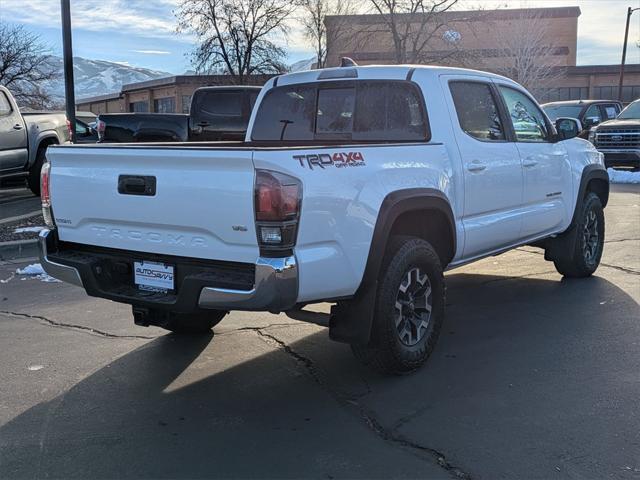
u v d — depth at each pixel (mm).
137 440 3559
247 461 3318
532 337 5102
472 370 4465
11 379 4426
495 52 39719
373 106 5191
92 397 4137
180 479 3156
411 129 4988
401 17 22672
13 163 12508
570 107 19109
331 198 3646
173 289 3881
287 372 4527
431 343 4539
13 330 5512
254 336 5301
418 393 4113
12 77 35812
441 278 4574
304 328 5488
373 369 4336
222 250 3611
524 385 4176
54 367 4652
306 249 3561
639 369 4391
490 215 5293
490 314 5770
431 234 4836
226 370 4586
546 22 47750
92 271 4090
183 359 4801
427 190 4371
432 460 3281
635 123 16656
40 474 3209
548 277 7109
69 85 12281
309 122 5574
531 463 3221
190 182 3645
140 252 4000
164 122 12859
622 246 8461
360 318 4008
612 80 46531
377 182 3977
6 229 9883
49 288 6938
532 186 5812
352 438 3543
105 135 13188
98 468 3264
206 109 12562
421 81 4934
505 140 5535
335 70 5430
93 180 4074
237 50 24484
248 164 3436
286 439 3549
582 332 5180
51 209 4375
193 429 3689
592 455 3277
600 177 7020
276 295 3455
